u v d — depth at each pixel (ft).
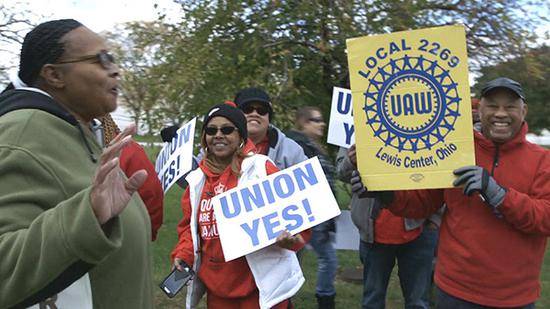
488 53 19.65
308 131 13.76
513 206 7.43
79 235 3.65
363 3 17.85
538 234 7.77
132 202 5.08
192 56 18.95
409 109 7.79
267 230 8.41
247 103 11.23
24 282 3.78
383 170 7.95
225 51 18.98
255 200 8.61
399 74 7.80
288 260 8.80
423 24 18.26
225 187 9.00
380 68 7.87
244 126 9.24
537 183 7.90
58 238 3.66
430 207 8.84
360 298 15.89
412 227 11.38
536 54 20.20
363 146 8.03
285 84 17.46
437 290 8.77
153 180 9.24
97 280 4.53
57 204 4.14
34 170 4.07
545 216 7.54
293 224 8.42
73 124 4.60
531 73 19.15
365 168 8.04
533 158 8.09
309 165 8.76
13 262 3.74
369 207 11.68
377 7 17.90
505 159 8.12
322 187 8.61
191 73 18.24
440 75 7.64
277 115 16.93
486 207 8.00
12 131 4.16
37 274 3.73
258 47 18.07
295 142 11.92
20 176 4.04
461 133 7.61
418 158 7.80
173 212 31.01
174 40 20.24
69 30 4.62
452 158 7.66
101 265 4.54
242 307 8.85
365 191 8.03
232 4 18.54
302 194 8.59
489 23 19.21
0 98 4.65
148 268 5.22
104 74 4.73
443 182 7.70
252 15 18.89
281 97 17.46
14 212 3.93
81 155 4.50
